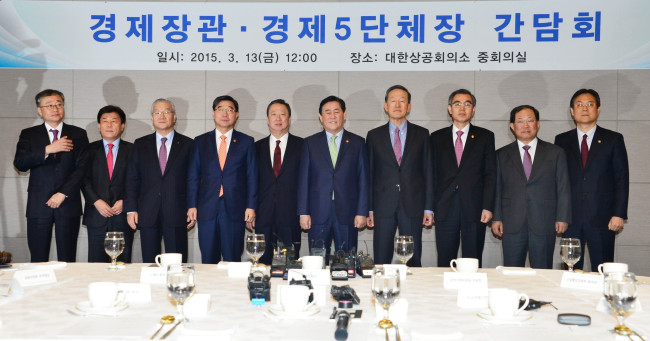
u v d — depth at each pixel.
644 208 5.17
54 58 5.33
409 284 2.29
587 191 4.66
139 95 5.36
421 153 4.61
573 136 4.82
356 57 5.32
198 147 4.64
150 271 2.27
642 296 2.11
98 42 5.34
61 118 4.89
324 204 4.47
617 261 5.23
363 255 2.60
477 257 4.62
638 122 5.14
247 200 4.59
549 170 4.55
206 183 4.57
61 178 4.74
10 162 5.35
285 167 4.71
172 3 5.33
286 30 5.33
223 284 2.25
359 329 1.58
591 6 5.14
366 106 5.31
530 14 5.19
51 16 5.33
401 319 1.68
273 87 5.35
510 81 5.23
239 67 5.34
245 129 5.36
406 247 2.48
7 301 1.92
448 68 5.26
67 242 4.74
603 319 1.72
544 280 2.42
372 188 4.64
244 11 5.33
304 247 5.27
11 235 5.36
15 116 5.34
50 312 1.76
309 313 1.70
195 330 1.51
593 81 5.16
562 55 5.18
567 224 4.51
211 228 4.54
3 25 5.32
